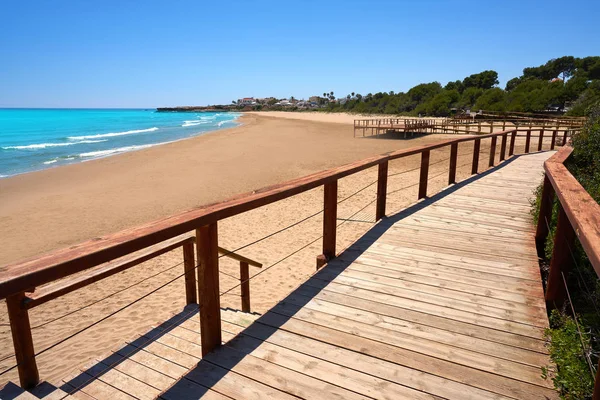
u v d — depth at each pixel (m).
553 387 2.05
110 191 13.05
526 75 82.94
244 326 3.32
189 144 26.75
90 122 70.75
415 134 27.67
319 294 3.10
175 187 13.38
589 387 1.82
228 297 5.37
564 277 2.67
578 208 2.00
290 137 30.38
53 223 9.73
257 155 20.44
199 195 12.16
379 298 3.03
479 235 4.54
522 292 3.13
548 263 3.79
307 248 7.17
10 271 1.28
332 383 2.08
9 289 1.22
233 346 2.40
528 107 40.34
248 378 2.12
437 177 12.34
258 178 14.46
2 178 15.82
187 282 3.83
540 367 2.21
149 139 34.03
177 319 3.56
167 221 1.91
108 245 1.54
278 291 5.58
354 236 7.58
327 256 3.78
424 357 2.31
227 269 6.38
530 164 10.43
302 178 3.26
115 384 2.70
